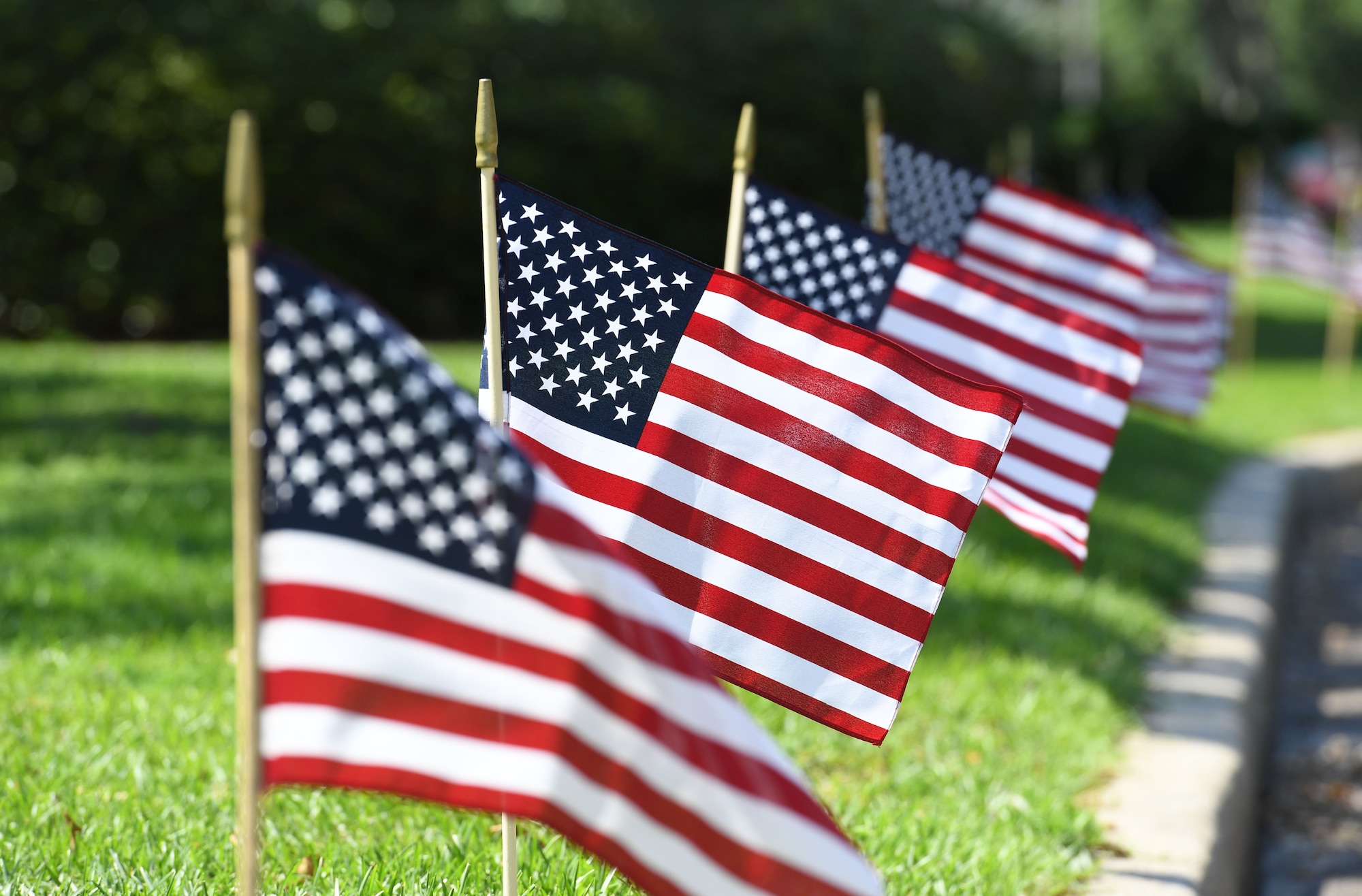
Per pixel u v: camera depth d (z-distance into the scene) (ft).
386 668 11.48
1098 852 20.89
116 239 82.33
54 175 80.84
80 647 27.17
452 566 11.47
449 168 85.97
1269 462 60.95
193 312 86.07
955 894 18.61
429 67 86.69
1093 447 21.42
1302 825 29.07
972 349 21.48
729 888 11.57
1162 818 22.30
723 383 16.66
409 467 11.43
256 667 11.02
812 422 16.62
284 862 18.12
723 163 91.86
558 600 11.44
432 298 88.94
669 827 11.53
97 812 19.39
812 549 16.52
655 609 11.59
